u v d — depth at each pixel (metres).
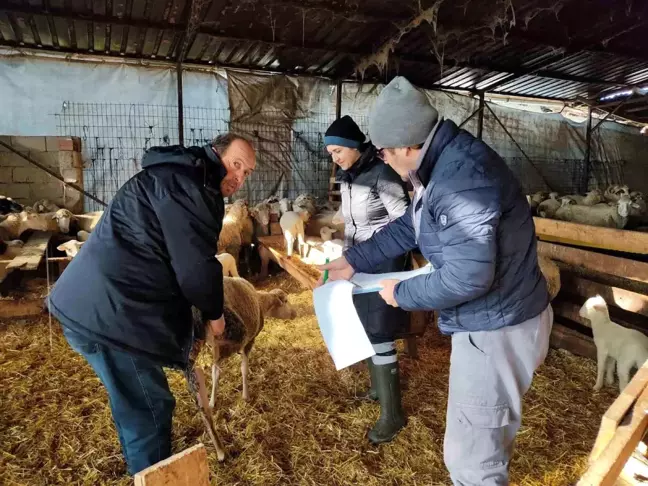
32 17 5.63
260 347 3.95
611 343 3.22
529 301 1.64
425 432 2.72
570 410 3.04
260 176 8.39
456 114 10.00
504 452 1.72
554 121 10.77
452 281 1.50
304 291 5.71
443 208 1.52
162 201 1.81
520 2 5.82
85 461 2.47
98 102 7.38
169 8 5.52
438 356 3.77
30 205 6.34
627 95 10.35
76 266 1.88
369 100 9.03
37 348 3.89
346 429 2.77
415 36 6.83
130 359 1.92
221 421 2.81
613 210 5.99
